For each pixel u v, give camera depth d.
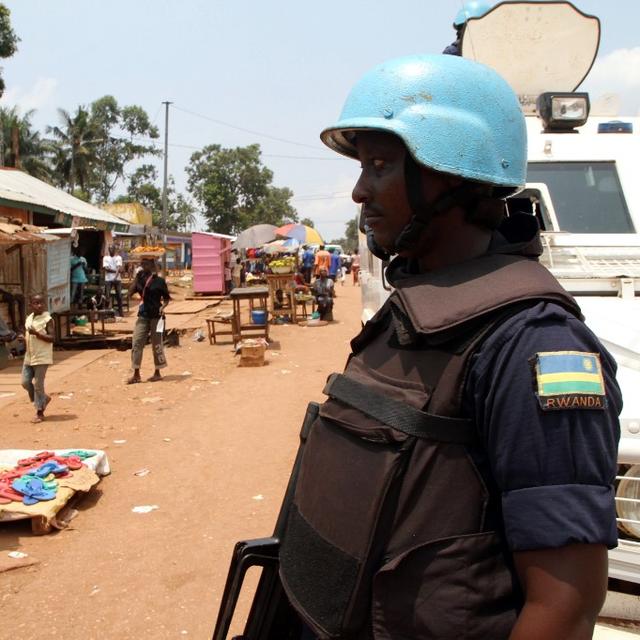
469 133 1.18
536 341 1.04
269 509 4.82
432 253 1.28
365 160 1.29
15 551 4.15
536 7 4.70
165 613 3.44
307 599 1.22
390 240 1.29
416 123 1.18
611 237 4.05
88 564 3.99
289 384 9.35
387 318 1.34
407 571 1.08
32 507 4.47
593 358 1.04
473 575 1.06
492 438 1.05
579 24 4.75
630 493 2.12
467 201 1.22
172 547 4.21
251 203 72.81
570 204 4.28
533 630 0.98
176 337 13.23
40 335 7.40
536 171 4.44
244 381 9.65
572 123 4.66
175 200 70.31
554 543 0.96
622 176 4.38
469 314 1.10
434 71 1.21
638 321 2.92
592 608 0.98
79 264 15.49
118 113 63.56
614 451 1.03
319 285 16.61
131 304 22.44
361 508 1.14
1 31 22.72
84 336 13.72
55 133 48.66
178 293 25.64
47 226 17.03
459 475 1.09
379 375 1.23
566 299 1.11
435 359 1.14
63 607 3.51
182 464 5.87
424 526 1.09
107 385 9.50
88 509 4.87
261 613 1.52
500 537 1.08
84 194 50.03
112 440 6.68
